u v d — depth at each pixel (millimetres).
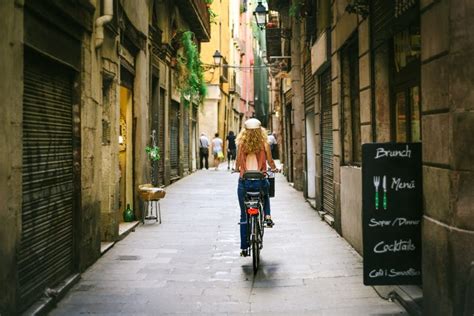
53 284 6168
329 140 11305
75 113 7031
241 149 7625
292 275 6938
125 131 11570
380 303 5723
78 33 6988
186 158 24797
